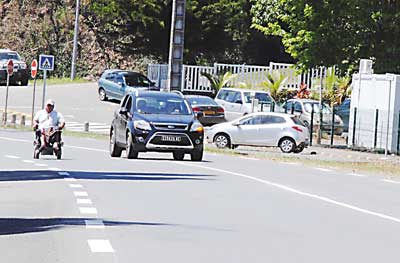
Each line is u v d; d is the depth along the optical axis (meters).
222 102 109.75
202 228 30.89
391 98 86.88
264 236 29.42
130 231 29.77
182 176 51.16
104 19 163.12
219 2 149.75
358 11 92.12
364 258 25.73
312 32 94.38
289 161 71.81
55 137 62.22
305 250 26.83
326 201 41.00
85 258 24.64
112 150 66.31
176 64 82.19
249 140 85.50
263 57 162.12
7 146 74.62
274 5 108.38
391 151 86.62
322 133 102.06
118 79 132.00
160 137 62.41
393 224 33.66
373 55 93.81
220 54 160.25
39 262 24.03
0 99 131.00
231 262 24.48
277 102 118.88
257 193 43.31
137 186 44.62
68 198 38.97
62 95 137.00
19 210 34.97
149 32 151.25
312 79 119.69
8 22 174.62
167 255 25.36
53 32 171.38
